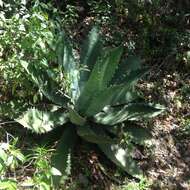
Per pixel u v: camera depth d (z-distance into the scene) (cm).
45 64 185
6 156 110
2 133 192
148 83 243
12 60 179
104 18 254
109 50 214
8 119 196
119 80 211
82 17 257
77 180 195
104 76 199
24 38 177
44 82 195
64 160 189
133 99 214
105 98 193
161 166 216
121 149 205
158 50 254
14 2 200
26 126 185
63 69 205
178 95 244
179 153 224
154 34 255
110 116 206
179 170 217
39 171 125
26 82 190
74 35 246
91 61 216
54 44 198
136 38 253
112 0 260
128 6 259
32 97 203
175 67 253
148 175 211
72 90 203
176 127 232
